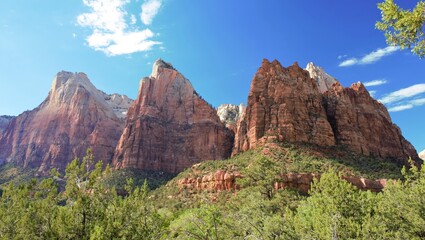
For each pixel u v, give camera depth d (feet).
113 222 76.79
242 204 184.03
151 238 83.46
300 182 227.81
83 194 79.56
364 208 100.58
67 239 73.56
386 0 43.09
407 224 99.81
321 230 88.94
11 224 78.33
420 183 111.34
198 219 86.79
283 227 87.51
